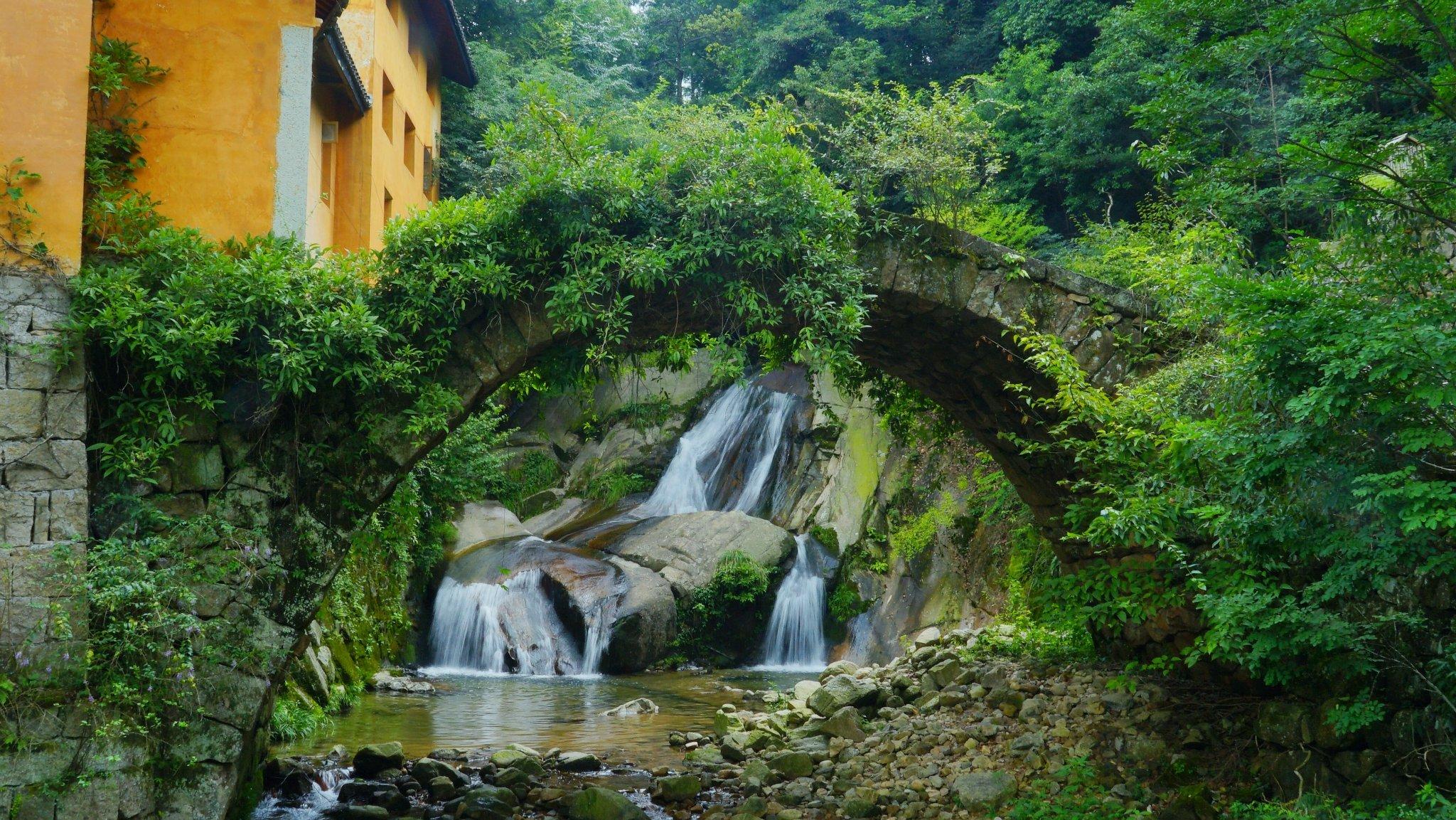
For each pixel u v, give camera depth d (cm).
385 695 1447
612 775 991
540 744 1141
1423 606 712
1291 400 605
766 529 1942
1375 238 698
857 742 1035
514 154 838
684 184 866
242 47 809
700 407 2453
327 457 767
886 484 1889
